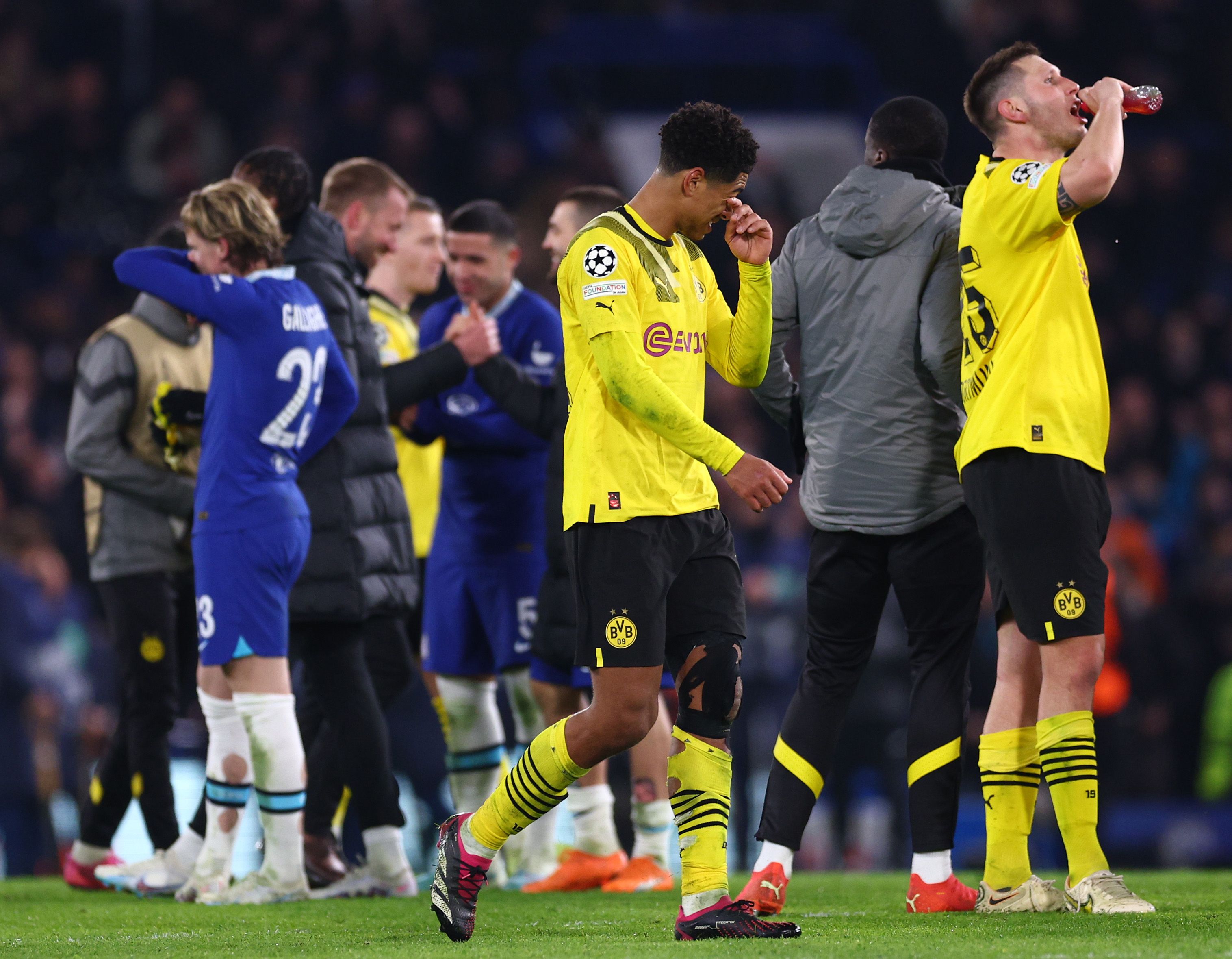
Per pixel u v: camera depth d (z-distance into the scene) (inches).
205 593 642.2
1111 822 1290.6
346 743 702.5
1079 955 415.8
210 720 680.4
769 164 2284.7
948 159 2279.8
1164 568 1617.9
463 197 2086.6
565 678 748.6
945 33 2348.7
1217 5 2364.7
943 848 582.6
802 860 1273.4
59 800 1136.8
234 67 2154.3
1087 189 520.7
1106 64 2324.1
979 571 584.4
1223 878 766.5
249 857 1007.6
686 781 487.8
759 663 1299.2
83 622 1264.8
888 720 1239.5
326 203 826.2
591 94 2379.4
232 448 639.8
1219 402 1855.3
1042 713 545.0
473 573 796.6
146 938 527.2
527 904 668.1
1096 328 549.6
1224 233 2185.0
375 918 593.0
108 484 737.6
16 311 1841.8
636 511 471.8
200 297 636.1
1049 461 531.5
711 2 2417.6
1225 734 1344.7
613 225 478.9
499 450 788.0
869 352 580.4
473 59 2358.5
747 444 1727.4
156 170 2026.3
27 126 2046.0
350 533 704.4
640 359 465.1
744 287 508.4
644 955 431.8
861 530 581.9
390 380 754.2
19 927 573.0
